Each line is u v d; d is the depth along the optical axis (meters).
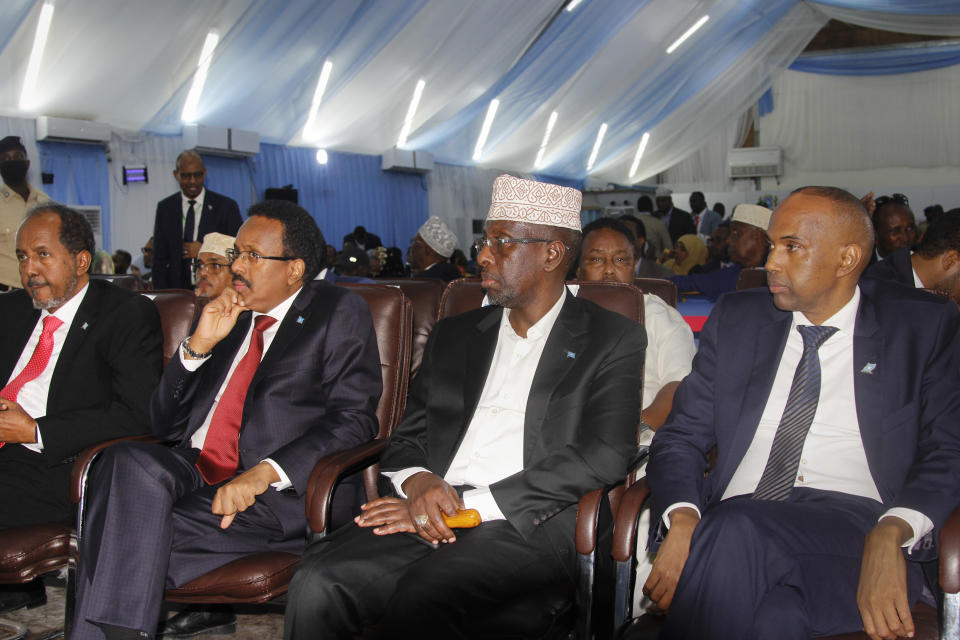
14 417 2.26
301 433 2.19
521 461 1.90
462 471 1.95
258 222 2.22
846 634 1.47
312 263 2.29
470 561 1.68
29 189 4.65
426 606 1.58
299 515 2.06
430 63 9.78
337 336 2.21
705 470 1.90
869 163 16.33
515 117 12.03
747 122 17.02
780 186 16.95
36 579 2.56
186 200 5.29
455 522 1.75
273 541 2.03
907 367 1.70
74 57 7.34
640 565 2.07
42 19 6.72
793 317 1.85
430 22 8.97
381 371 2.32
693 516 1.64
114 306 2.54
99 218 8.29
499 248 1.92
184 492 2.05
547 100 11.86
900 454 1.67
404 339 2.42
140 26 7.30
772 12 11.58
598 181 14.86
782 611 1.43
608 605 1.83
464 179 12.70
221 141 9.14
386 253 7.08
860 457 1.74
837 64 16.25
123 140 8.55
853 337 1.76
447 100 10.73
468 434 1.97
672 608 1.50
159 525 1.93
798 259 1.70
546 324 1.99
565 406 1.89
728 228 5.58
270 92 9.10
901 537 1.48
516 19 9.39
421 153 11.62
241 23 7.79
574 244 1.97
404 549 1.78
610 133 13.47
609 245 2.65
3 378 2.56
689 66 12.20
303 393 2.20
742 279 3.19
